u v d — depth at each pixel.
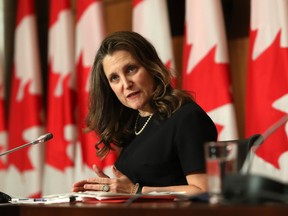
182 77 9.32
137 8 9.36
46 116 11.41
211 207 2.84
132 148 5.73
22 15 10.91
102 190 4.74
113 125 6.02
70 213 3.63
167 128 5.41
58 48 10.33
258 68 7.99
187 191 4.91
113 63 5.61
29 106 10.64
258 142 4.12
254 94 8.01
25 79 10.76
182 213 3.01
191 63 8.68
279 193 2.92
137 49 5.61
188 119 5.32
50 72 10.39
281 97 7.72
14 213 4.10
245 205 2.79
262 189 2.90
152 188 4.85
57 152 10.11
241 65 9.23
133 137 5.98
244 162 3.65
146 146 5.51
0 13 11.78
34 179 10.44
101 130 6.08
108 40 5.73
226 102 8.30
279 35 7.90
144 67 5.61
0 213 4.11
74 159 10.05
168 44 9.02
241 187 2.97
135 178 5.54
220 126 8.30
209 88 8.45
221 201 3.06
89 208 3.48
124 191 4.74
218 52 8.45
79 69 9.99
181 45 9.85
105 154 6.24
